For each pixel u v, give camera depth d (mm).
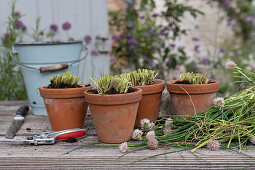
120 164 1216
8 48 1929
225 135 1287
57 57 1532
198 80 1381
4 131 1419
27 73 1560
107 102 1269
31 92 1572
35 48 1516
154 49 2273
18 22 1947
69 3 2053
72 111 1371
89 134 1388
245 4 3432
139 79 1412
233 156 1229
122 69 2338
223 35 3205
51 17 2031
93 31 2105
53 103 1361
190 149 1267
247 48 3006
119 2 2742
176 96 1383
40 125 1467
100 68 2131
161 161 1216
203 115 1352
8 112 1621
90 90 1344
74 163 1223
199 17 3242
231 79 1746
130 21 2533
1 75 1918
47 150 1281
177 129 1317
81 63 2076
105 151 1269
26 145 1317
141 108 1386
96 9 2090
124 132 1301
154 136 1284
